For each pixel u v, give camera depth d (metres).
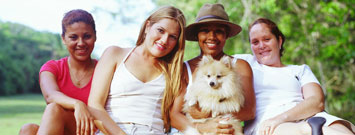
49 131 2.86
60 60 3.71
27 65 39.25
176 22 3.38
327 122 3.16
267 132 3.22
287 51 10.23
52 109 2.98
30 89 40.69
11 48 38.34
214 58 3.90
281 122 3.26
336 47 9.23
